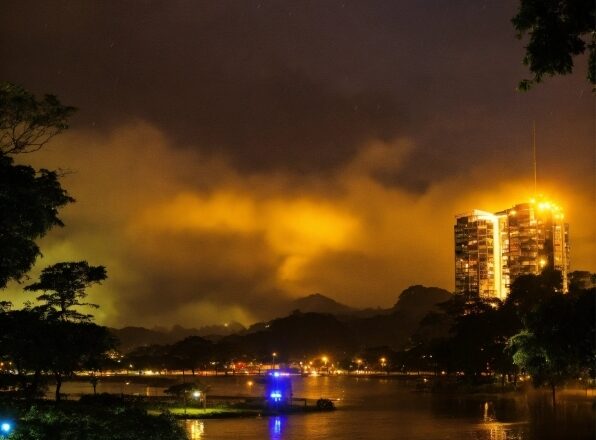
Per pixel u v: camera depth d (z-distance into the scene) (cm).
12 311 4872
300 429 6494
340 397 12075
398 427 6631
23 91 3269
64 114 3394
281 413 8250
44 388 7425
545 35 1922
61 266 7494
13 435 3020
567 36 1911
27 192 3247
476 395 11688
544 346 3962
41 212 3334
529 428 6350
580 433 5922
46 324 6022
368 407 9338
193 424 7025
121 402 7738
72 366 6456
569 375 5009
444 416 7806
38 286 7381
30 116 3319
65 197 3544
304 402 9662
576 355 3753
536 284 8788
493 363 12588
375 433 6131
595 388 11056
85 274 7581
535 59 1952
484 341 12788
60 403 6625
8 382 6044
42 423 3219
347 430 6397
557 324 3800
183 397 9069
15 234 3350
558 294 4088
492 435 5862
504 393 11750
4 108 3244
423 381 17525
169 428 3912
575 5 1880
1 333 4869
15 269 3422
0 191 3166
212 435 6012
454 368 14475
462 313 15550
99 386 18325
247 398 10531
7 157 3294
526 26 1961
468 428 6444
